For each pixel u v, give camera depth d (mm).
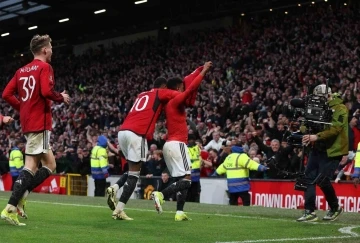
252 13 76438
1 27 98438
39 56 17938
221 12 77688
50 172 18469
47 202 30781
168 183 39156
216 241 15109
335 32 59188
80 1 80062
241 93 53375
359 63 50719
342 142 20500
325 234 16797
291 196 32875
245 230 17609
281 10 74250
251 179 35375
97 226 18125
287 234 16734
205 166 39469
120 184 21250
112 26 94812
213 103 55188
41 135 17594
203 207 28594
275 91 51000
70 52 104625
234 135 41719
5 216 17391
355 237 16000
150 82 73562
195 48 75062
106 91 78188
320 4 69375
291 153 33594
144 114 19844
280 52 61219
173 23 84250
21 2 81125
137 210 24922
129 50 86750
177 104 20172
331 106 20766
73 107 74562
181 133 20406
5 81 104000
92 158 43844
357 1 65312
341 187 31031
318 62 54875
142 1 79438
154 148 42156
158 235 16250
